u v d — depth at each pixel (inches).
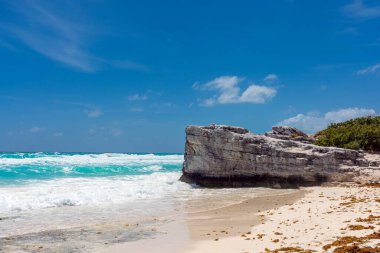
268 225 736.3
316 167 1365.7
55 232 714.8
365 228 604.7
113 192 1222.3
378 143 1621.6
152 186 1411.2
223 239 638.5
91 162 2524.6
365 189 1147.9
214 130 1525.6
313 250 508.4
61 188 1243.8
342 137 1684.3
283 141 1482.5
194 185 1518.2
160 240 649.0
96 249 598.9
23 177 1561.3
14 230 733.3
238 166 1482.5
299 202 1027.9
